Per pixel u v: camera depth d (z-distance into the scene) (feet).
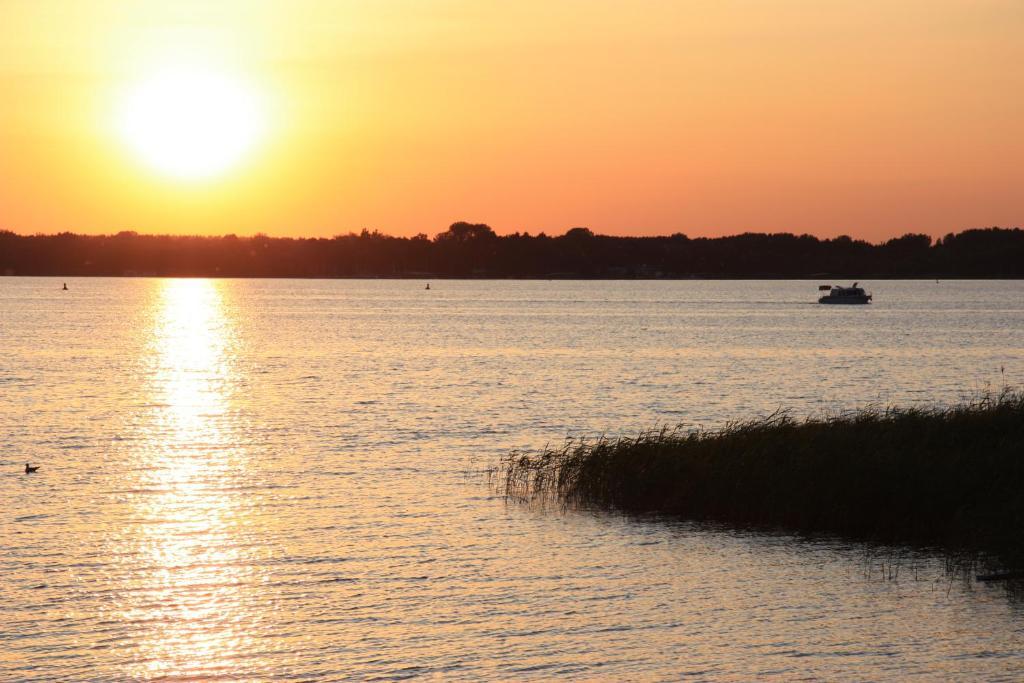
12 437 255.91
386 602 126.21
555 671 105.70
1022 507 140.56
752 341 626.23
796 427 180.96
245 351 560.61
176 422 286.05
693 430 268.00
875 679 102.32
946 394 359.87
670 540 150.00
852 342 615.98
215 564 142.00
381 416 298.35
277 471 208.95
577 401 335.26
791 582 130.72
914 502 150.71
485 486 191.01
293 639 114.73
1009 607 120.47
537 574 136.05
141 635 116.16
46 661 108.99
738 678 103.24
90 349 562.66
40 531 159.22
